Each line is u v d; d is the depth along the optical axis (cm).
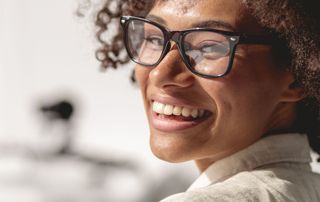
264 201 91
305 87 100
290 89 102
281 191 94
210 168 106
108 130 511
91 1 143
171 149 103
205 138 101
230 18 96
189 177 379
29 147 409
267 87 99
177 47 98
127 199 378
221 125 99
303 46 97
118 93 519
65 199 371
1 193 368
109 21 138
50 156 400
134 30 106
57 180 381
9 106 546
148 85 106
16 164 393
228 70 95
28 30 555
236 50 96
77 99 521
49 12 556
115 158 422
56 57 550
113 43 139
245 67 96
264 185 94
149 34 104
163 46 99
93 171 389
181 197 89
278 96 101
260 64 97
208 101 98
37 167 389
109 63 141
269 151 102
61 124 413
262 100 99
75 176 383
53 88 545
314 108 107
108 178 392
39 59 554
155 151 104
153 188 383
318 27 97
